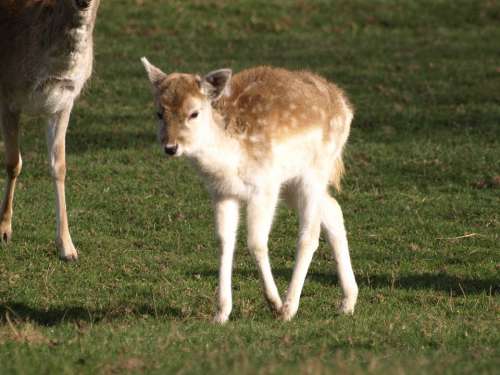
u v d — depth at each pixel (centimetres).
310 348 2311
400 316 2766
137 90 5809
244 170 2662
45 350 2269
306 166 2820
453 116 5419
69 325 2628
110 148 4922
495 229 3912
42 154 4803
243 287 3194
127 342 2331
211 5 7475
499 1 7806
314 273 3403
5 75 3428
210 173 2656
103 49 6575
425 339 2444
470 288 3250
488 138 5069
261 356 2183
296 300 2759
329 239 2931
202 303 2984
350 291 2920
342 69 6238
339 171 3025
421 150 4888
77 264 3422
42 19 3338
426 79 6075
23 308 2944
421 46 6906
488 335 2495
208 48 6712
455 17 7562
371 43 6975
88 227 3866
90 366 2097
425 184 4481
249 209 2691
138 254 3566
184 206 4147
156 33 6988
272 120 2712
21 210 4012
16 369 2039
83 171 4569
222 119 2656
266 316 2803
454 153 4828
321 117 2852
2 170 4562
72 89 3412
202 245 3697
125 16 7169
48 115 3469
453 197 4306
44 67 3331
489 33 7275
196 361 2100
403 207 4166
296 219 4019
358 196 4312
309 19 7419
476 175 4550
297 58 6506
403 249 3681
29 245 3603
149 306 2950
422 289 3234
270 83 2819
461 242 3759
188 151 2620
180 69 6153
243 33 7125
